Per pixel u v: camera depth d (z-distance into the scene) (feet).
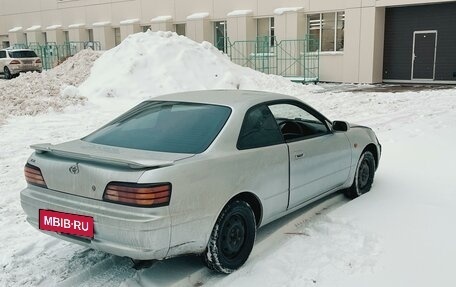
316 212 17.70
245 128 14.08
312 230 15.88
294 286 12.31
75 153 12.41
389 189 20.02
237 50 90.02
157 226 11.20
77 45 118.83
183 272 13.21
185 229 11.80
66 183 12.24
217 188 12.50
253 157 13.75
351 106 49.39
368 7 75.56
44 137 34.22
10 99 50.52
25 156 28.53
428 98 54.13
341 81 80.38
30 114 45.14
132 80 61.52
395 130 33.81
